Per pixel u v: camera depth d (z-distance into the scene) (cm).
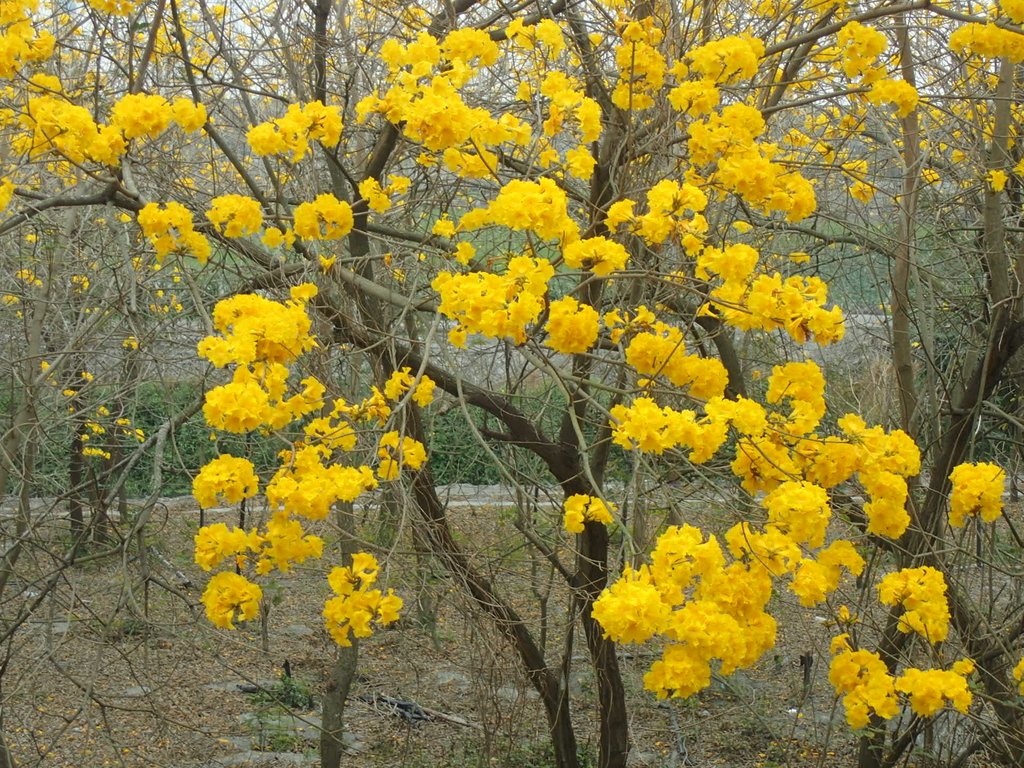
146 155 460
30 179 511
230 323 239
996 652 398
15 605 672
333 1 499
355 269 400
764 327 253
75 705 638
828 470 248
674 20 393
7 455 391
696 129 289
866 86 347
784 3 413
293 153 301
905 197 444
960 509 287
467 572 429
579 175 310
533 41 340
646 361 263
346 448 259
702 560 210
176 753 595
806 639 674
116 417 543
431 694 697
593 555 447
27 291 506
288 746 638
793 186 286
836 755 593
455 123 274
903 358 462
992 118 478
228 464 233
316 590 919
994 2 352
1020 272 431
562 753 495
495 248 438
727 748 594
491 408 442
